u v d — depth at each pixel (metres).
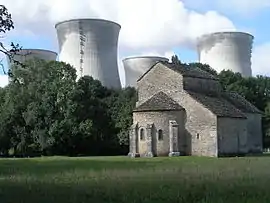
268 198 19.14
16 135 85.19
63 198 20.25
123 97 91.81
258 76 113.44
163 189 22.64
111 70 109.31
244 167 38.47
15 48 24.78
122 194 21.09
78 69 105.25
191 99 70.62
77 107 84.19
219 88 80.50
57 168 41.50
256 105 107.06
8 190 23.27
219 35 115.25
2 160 60.88
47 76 87.12
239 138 72.44
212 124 68.19
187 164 45.09
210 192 21.14
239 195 20.08
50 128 81.62
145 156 68.81
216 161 50.84
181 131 70.69
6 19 24.14
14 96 85.69
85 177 30.42
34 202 19.30
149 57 120.12
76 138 82.94
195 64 108.56
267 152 87.56
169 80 73.50
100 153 86.69
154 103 71.00
